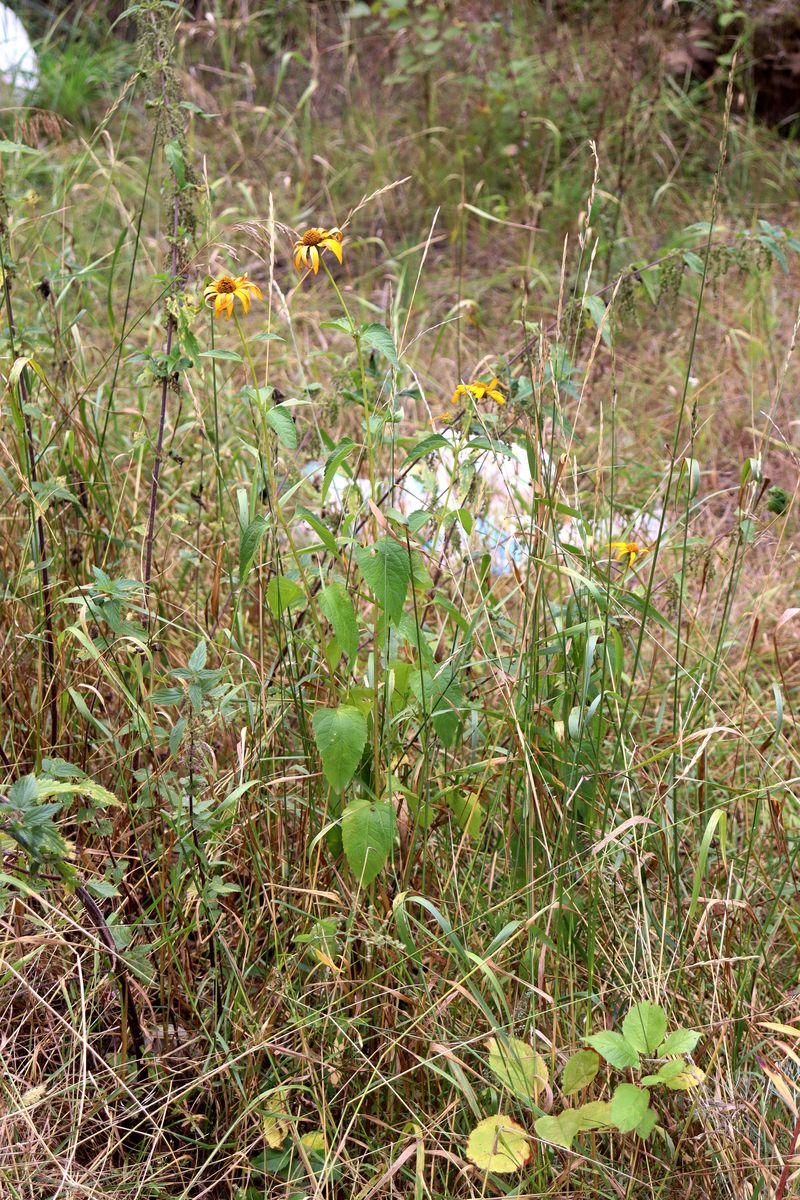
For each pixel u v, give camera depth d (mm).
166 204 2561
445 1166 1961
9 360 2576
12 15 6895
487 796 2387
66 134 6020
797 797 2584
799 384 4504
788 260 5363
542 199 5410
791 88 6453
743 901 2182
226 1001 2074
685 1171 1900
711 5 6484
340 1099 2043
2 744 2389
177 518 2506
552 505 2223
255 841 2135
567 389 2426
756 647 3242
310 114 6371
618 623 2443
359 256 5516
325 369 4188
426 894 2234
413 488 3326
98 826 2047
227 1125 2025
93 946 2014
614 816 2268
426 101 6223
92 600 2098
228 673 2199
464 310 4734
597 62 6172
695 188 5965
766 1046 2057
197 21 6941
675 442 2428
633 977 2049
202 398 3377
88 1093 2041
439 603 2162
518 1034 2051
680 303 5039
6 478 2412
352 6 6539
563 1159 1899
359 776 2150
